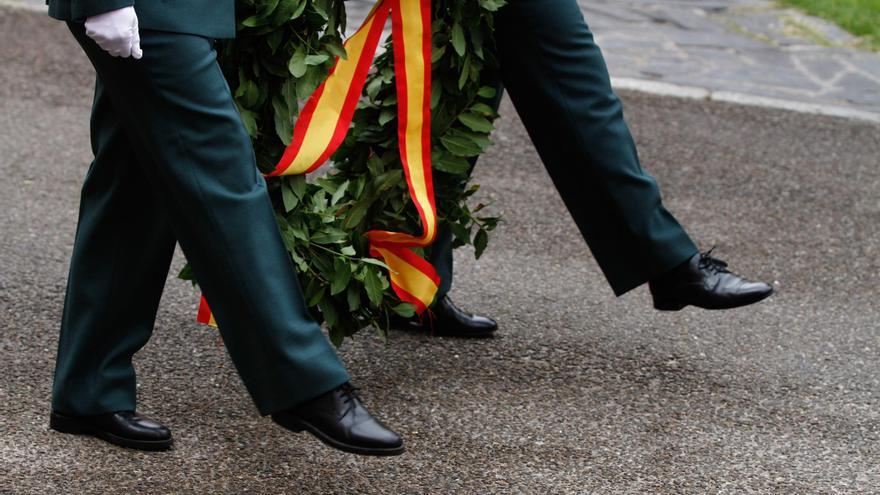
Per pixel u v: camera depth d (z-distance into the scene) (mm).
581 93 3619
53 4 2861
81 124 6289
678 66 7664
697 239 5262
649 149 6301
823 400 3850
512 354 4059
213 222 2801
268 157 3160
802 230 5414
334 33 3117
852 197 5836
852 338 4336
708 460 3434
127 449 3311
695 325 4352
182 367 3838
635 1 9227
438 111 3527
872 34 8578
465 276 4711
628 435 3555
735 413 3727
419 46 3332
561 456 3412
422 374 3875
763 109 6980
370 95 3492
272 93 3086
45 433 3381
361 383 3795
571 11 3586
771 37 8453
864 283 4883
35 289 4402
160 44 2723
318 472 3258
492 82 3727
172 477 3197
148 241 3131
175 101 2756
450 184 3684
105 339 3240
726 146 6410
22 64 7055
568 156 3695
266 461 3303
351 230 3443
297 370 2855
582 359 4047
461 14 3344
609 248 3787
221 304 2869
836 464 3457
